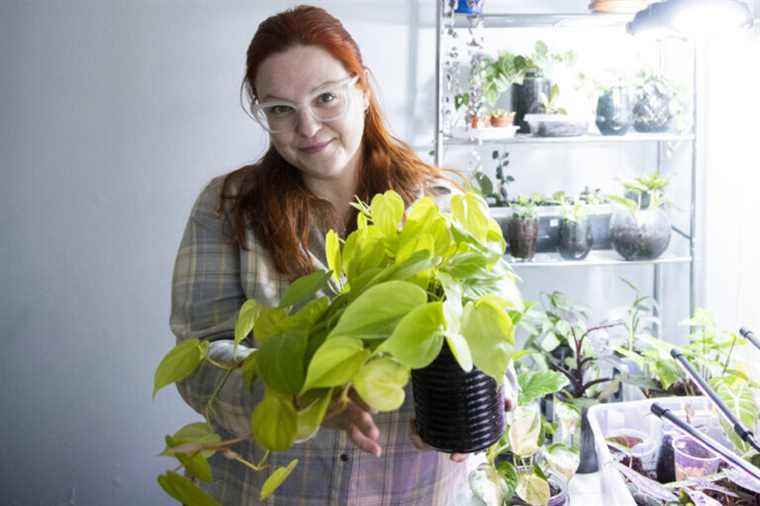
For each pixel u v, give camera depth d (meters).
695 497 1.28
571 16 2.04
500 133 2.08
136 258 2.38
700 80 2.16
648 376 1.90
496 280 0.79
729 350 1.70
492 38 2.28
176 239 2.37
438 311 0.69
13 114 2.27
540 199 2.15
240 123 2.32
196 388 1.08
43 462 2.45
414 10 2.27
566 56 2.21
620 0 2.00
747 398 1.50
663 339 2.40
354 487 1.21
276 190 1.24
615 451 1.51
